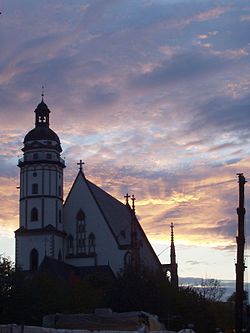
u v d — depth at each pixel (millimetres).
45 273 121000
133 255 134125
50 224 151250
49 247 149875
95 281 137250
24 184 153875
